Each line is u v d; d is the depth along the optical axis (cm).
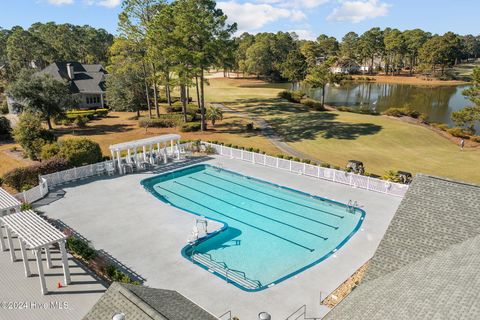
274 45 13325
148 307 1023
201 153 4006
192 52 4650
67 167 3216
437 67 14075
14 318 1477
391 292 1112
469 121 5481
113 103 5744
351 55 15000
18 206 1995
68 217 2419
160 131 4931
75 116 5653
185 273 1795
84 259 1867
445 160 3859
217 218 2512
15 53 9812
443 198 1499
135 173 3353
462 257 1175
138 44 5316
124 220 2377
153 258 1928
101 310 1079
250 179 3216
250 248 2098
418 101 8800
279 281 1712
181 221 2364
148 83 5709
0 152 4034
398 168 3538
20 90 4644
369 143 4412
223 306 1545
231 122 5434
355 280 1705
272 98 7750
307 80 7400
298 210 2616
